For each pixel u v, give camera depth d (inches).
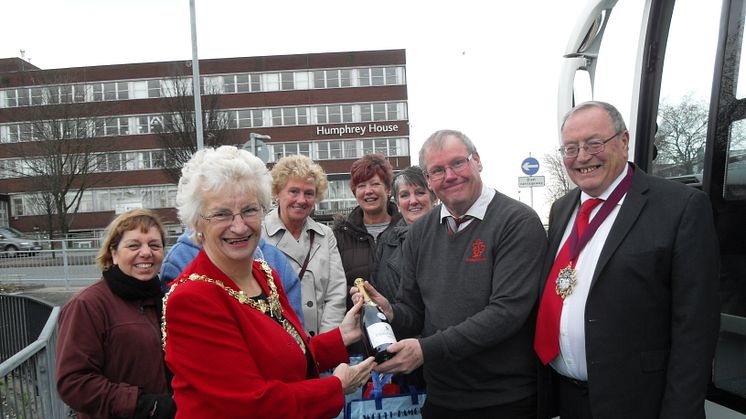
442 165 97.0
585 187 87.0
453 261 100.5
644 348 81.2
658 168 113.0
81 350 95.3
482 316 91.1
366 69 1884.8
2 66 2001.7
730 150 93.5
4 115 1683.1
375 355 85.7
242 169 71.9
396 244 142.4
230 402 64.8
